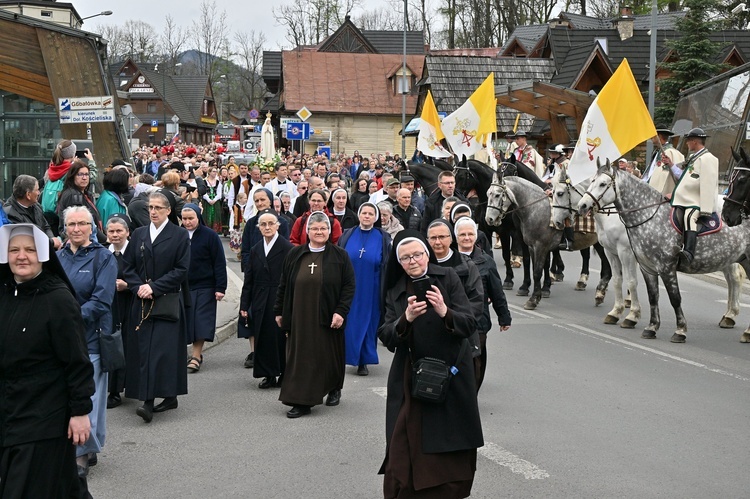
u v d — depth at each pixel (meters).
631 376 10.09
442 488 5.43
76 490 5.05
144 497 6.29
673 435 7.78
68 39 19.81
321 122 60.09
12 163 20.69
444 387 5.34
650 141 24.27
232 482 6.59
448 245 6.09
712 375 10.21
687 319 14.12
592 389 9.46
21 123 20.55
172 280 8.32
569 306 15.38
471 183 18.06
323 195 11.14
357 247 10.27
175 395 8.41
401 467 5.41
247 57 108.19
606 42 43.72
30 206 9.29
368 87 61.31
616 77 13.45
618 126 13.51
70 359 4.91
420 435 5.43
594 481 6.57
